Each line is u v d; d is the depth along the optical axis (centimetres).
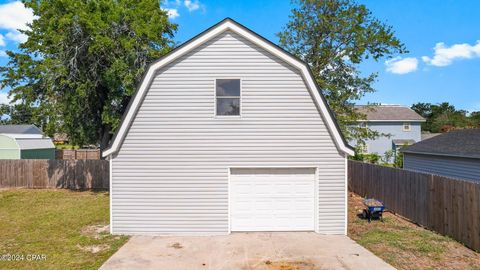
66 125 1669
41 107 1620
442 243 845
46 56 1614
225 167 943
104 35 1543
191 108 944
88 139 1777
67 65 1548
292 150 947
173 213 939
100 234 931
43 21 1612
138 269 680
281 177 959
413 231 958
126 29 1616
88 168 1841
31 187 1861
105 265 699
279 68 948
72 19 1488
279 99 947
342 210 944
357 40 1945
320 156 947
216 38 947
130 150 941
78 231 959
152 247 822
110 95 1645
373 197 1396
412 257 748
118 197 940
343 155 946
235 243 852
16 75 1666
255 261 725
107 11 1569
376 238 885
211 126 943
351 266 696
